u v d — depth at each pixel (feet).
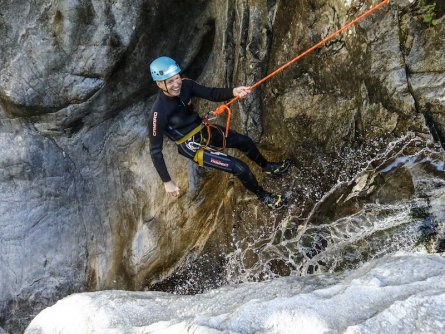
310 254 12.83
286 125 13.39
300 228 13.07
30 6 14.57
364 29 11.14
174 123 11.55
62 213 18.56
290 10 12.64
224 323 8.11
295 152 13.37
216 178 16.35
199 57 16.55
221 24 14.84
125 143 17.69
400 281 7.71
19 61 15.30
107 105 16.63
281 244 13.47
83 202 18.52
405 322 6.76
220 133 12.09
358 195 11.76
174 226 16.99
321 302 7.73
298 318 7.57
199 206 16.47
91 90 15.72
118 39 14.85
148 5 14.64
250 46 13.56
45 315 10.95
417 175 10.78
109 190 18.29
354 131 11.97
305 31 12.38
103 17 14.49
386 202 11.24
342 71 11.88
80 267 18.99
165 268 17.19
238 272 14.89
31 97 15.85
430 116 10.61
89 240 18.81
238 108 14.43
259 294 9.10
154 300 10.45
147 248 17.60
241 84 14.21
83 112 16.62
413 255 8.45
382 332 6.75
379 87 11.19
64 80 15.52
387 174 11.30
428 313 6.73
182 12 15.24
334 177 12.45
